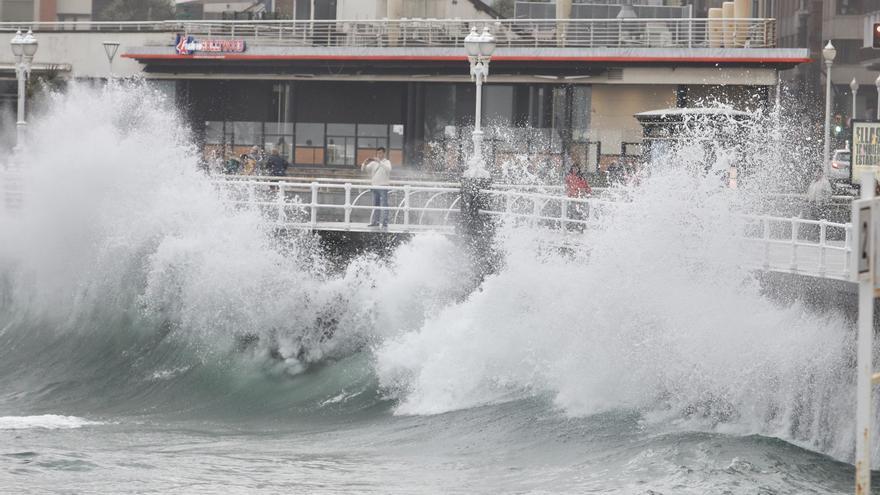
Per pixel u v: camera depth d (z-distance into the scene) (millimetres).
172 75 166625
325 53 158125
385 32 160375
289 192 122812
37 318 82812
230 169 126188
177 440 56125
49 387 73500
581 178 86938
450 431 56469
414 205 101125
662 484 43312
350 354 72312
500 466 48531
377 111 161625
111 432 58906
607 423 54719
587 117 151375
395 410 63750
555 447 51562
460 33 156875
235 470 47094
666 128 93938
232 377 72062
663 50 145375
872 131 92625
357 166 162500
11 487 42281
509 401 60312
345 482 45031
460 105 158000
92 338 79000
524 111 154875
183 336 75938
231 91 166875
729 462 46312
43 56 173500
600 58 147125
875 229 24781
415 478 45938
